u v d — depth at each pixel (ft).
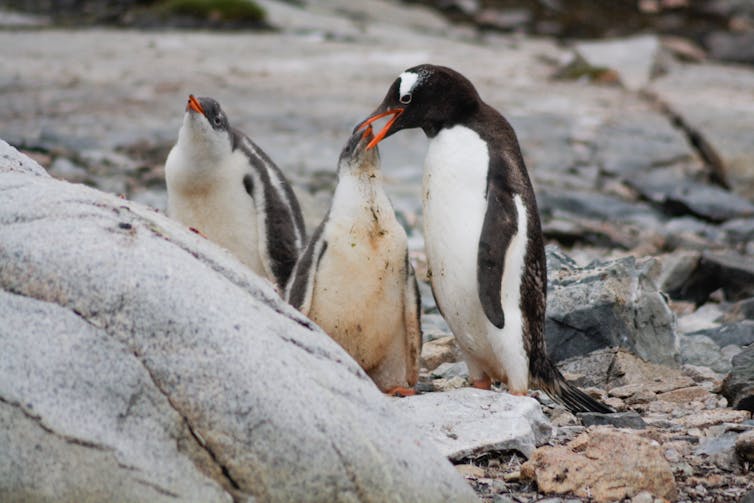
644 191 90.74
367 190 38.58
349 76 127.44
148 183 82.07
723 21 174.60
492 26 169.17
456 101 39.99
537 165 96.32
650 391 42.52
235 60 132.26
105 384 24.90
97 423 24.59
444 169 39.63
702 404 40.73
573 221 81.10
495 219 38.42
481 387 42.06
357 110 111.34
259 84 120.88
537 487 31.07
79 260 25.95
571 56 145.69
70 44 135.95
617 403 41.37
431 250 40.45
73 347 25.12
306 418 25.17
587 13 176.65
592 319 46.39
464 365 46.34
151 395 24.95
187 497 24.34
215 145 45.09
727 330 52.08
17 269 25.95
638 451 30.96
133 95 112.68
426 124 40.29
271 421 24.93
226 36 146.00
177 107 108.27
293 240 46.85
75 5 158.92
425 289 60.39
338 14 164.86
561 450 32.01
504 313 38.70
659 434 35.81
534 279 39.34
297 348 26.68
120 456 24.36
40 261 25.98
